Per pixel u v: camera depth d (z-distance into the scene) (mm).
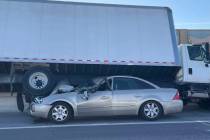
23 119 13383
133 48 14609
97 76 15023
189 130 10812
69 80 14727
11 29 14148
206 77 15023
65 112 12383
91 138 9695
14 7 14359
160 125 11750
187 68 14938
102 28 14602
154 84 13977
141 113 12734
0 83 14836
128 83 12883
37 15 14391
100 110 12555
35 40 14172
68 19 14508
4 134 10328
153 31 14859
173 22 15086
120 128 11227
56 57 14156
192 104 17969
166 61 14711
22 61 13984
